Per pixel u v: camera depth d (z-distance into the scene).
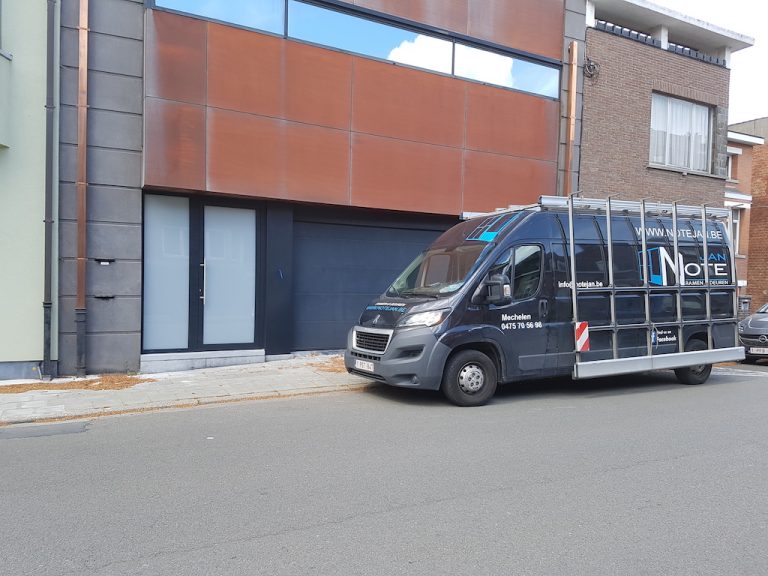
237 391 8.56
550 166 13.66
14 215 8.98
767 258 21.55
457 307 7.75
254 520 4.18
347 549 3.73
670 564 3.55
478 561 3.58
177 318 10.19
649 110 15.26
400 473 5.14
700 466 5.36
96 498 4.61
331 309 11.76
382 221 12.09
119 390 8.54
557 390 9.12
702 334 9.88
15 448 5.97
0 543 3.84
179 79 9.65
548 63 13.57
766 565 3.55
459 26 12.34
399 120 11.70
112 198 9.50
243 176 10.18
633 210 9.43
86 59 9.18
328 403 8.05
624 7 14.80
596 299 8.75
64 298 9.27
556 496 4.62
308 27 10.78
